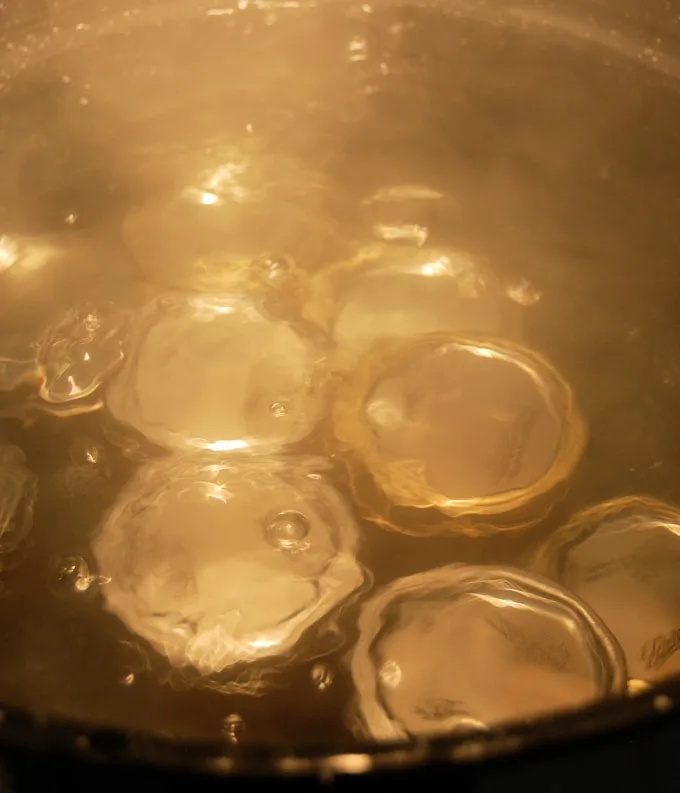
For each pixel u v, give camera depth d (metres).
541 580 0.44
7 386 0.50
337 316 0.52
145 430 0.48
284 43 0.65
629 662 0.43
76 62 0.64
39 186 0.58
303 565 0.44
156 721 0.42
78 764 0.34
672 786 0.37
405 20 0.66
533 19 0.64
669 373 0.51
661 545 0.46
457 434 0.48
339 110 0.62
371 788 0.34
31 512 0.46
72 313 0.52
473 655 0.42
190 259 0.55
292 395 0.49
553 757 0.34
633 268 0.54
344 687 0.42
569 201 0.57
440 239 0.56
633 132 0.59
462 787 0.34
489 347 0.51
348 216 0.57
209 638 0.43
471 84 0.63
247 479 0.47
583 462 0.48
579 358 0.52
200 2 0.66
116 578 0.44
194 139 0.60
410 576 0.44
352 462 0.47
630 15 0.62
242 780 0.33
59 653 0.43
